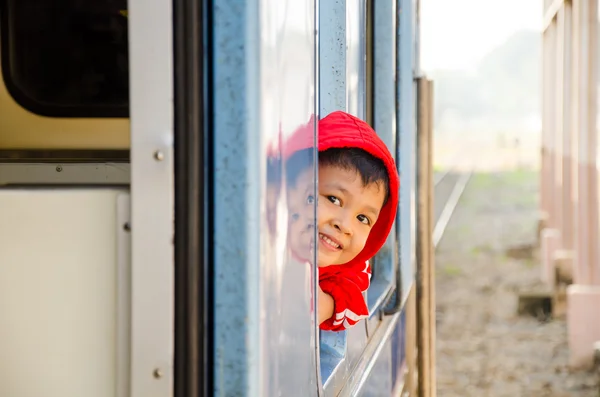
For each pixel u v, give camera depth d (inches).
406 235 113.5
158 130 39.8
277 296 42.4
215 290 40.3
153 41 39.8
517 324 374.9
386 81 106.3
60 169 76.5
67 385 42.4
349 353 70.4
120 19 81.1
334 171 62.7
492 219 892.6
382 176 63.7
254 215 39.8
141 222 40.1
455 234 759.7
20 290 42.4
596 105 338.6
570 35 431.2
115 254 41.8
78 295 42.2
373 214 64.1
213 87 39.8
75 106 81.1
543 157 615.8
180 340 40.1
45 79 81.0
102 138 81.3
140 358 40.4
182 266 39.9
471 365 302.4
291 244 45.0
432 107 171.8
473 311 409.1
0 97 80.8
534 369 297.1
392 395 101.0
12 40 80.7
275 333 42.2
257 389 40.3
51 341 42.5
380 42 106.2
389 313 106.9
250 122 39.5
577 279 318.7
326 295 63.5
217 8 39.6
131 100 39.9
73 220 42.0
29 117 81.0
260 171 39.8
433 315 169.3
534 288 474.9
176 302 40.1
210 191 40.1
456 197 1015.6
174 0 39.7
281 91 42.6
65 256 42.2
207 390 40.5
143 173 40.1
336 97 69.4
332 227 62.8
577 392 271.9
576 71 355.6
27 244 42.3
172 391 40.3
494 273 537.6
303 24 46.7
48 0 80.8
